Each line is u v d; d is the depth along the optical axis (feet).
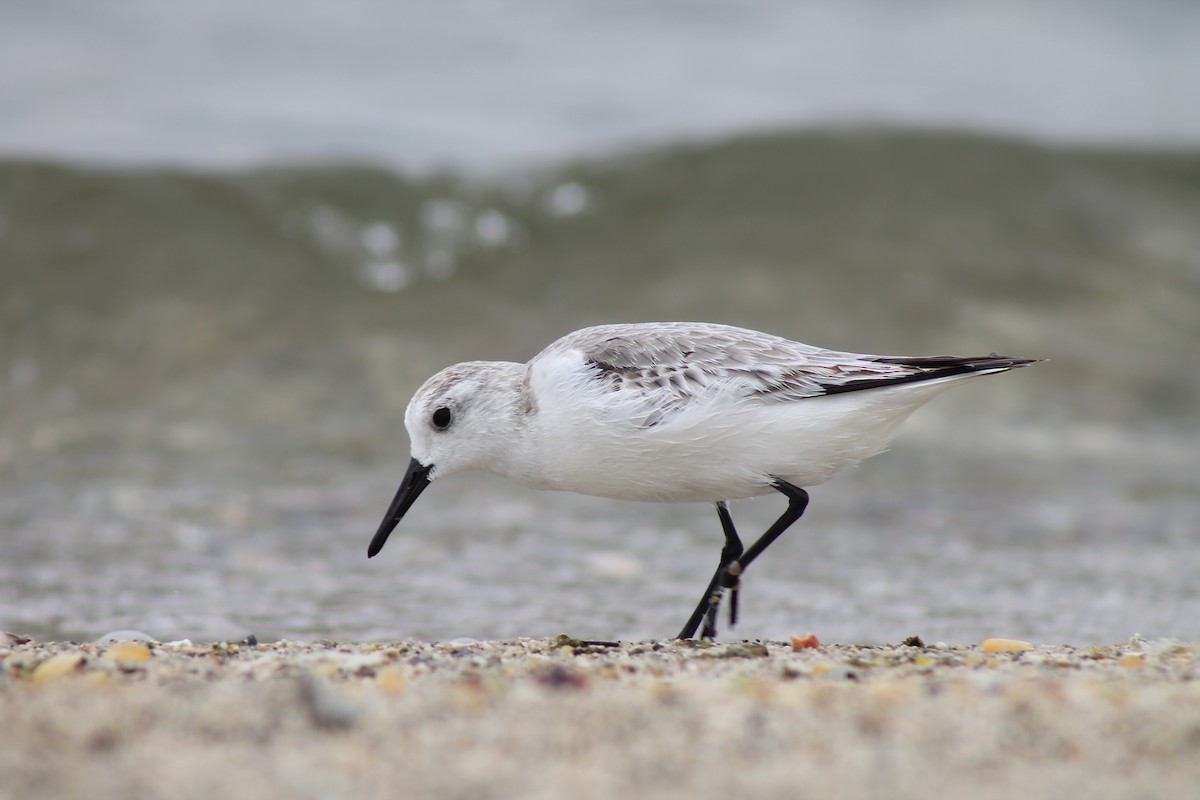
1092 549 37.37
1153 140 71.15
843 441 24.62
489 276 57.31
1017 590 33.47
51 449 43.62
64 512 38.47
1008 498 42.52
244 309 53.26
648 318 53.83
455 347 51.75
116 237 55.88
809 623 30.48
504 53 82.53
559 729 17.54
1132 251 60.85
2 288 52.37
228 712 17.98
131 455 43.47
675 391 24.35
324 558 35.63
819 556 36.78
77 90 71.82
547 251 58.70
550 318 54.19
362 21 85.51
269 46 80.48
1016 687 19.36
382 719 17.83
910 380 24.36
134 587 32.63
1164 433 48.85
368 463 43.88
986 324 54.54
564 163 64.08
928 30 92.17
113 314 52.01
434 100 75.56
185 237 56.49
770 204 61.46
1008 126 72.43
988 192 63.46
